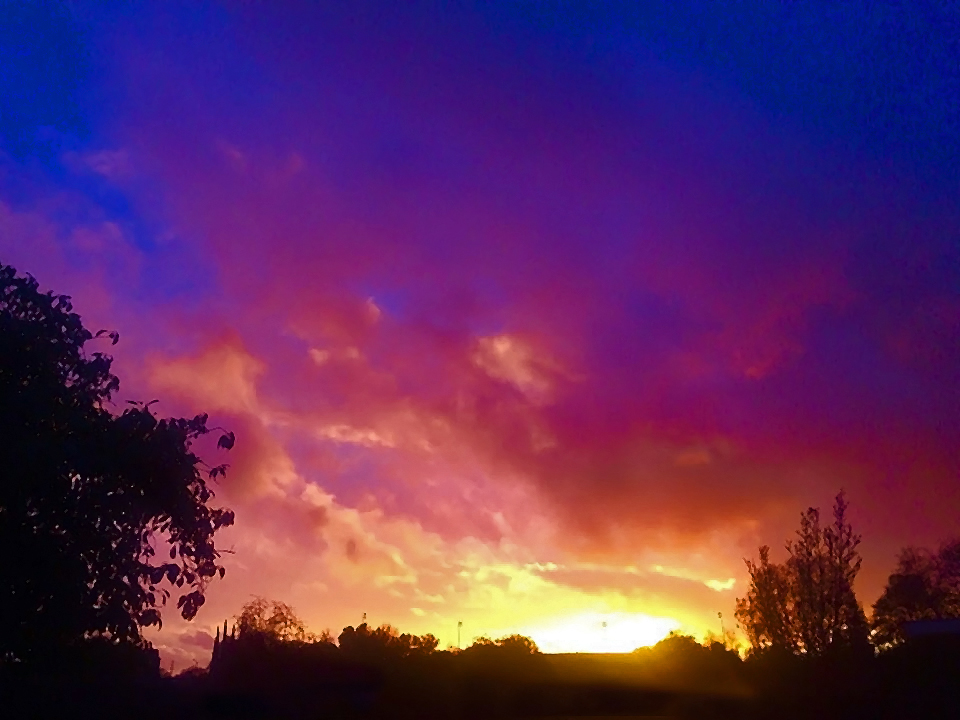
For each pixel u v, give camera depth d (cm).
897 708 1809
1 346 1030
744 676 2155
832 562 2258
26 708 1094
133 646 1120
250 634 1830
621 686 2123
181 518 1091
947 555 2648
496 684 2050
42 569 1011
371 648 1992
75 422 1042
